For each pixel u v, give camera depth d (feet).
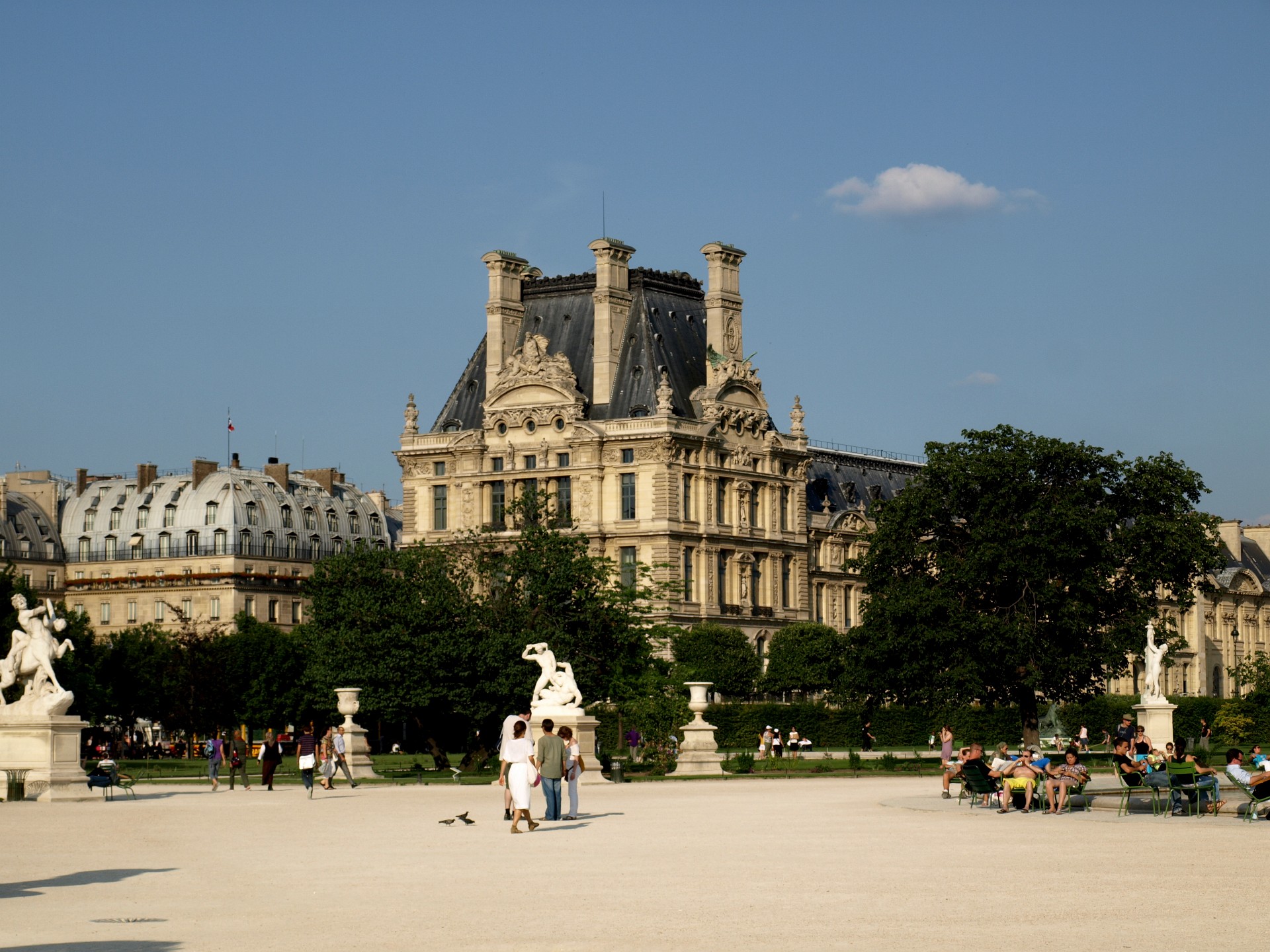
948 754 328.49
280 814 223.30
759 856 156.35
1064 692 413.80
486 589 461.78
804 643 640.58
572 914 118.62
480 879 140.36
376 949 105.50
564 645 415.64
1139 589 419.95
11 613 497.05
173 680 599.57
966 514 423.64
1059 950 102.94
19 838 184.24
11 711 260.01
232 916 120.16
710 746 357.82
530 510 470.80
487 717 403.34
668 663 481.87
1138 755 263.49
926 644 404.57
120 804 251.39
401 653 390.63
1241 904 120.57
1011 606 414.82
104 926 115.96
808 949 104.17
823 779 326.85
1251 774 197.77
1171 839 170.30
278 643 652.89
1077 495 410.52
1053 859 151.12
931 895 126.72
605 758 363.76
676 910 120.47
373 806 243.19
